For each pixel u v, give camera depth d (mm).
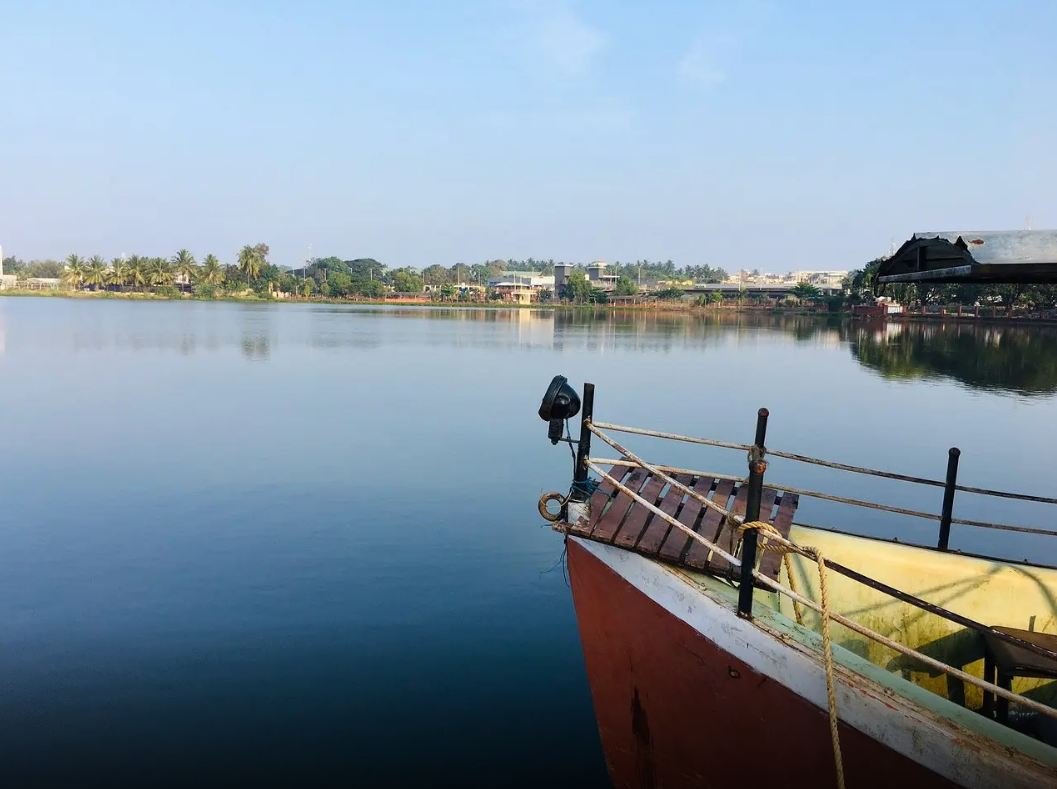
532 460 17828
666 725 5445
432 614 9273
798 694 4656
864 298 108875
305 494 14555
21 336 53344
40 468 16406
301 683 7578
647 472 6641
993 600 6293
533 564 10977
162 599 9609
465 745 6652
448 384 32344
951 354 51594
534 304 161250
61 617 9039
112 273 154125
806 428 23562
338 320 90188
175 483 15305
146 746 6473
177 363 38688
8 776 6023
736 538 5406
